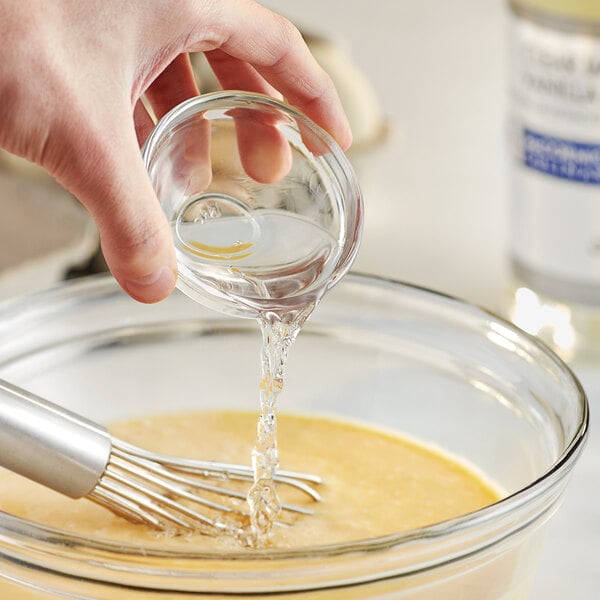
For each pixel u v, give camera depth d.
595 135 0.92
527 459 0.74
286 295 0.67
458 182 1.16
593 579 0.79
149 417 0.82
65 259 0.96
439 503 0.74
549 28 0.92
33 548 0.62
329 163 0.67
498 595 0.66
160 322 0.82
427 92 1.30
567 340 0.96
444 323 0.78
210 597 0.61
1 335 0.77
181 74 0.74
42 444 0.66
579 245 0.95
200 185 0.66
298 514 0.71
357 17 1.44
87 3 0.63
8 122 0.63
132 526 0.70
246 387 0.83
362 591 0.61
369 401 0.81
